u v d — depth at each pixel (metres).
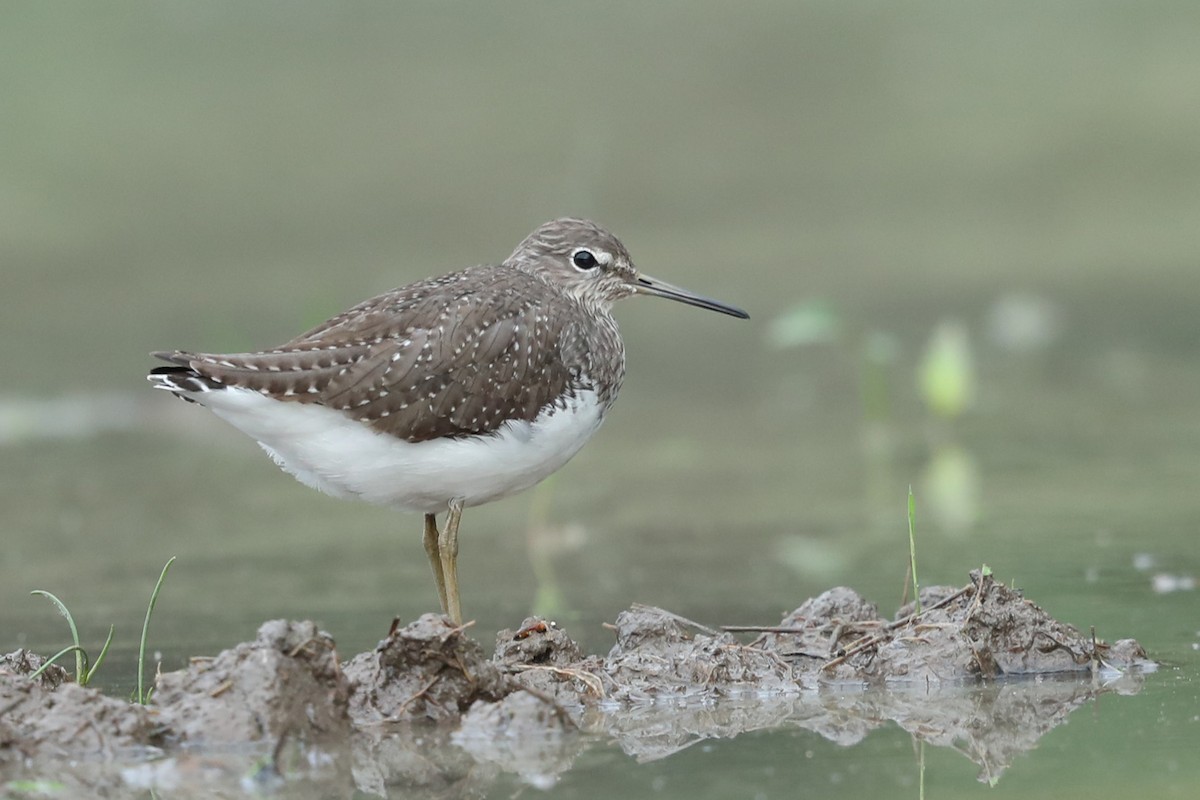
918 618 10.05
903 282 22.84
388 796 7.62
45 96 26.67
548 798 7.54
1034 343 20.80
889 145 26.72
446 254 23.03
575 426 10.76
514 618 11.41
